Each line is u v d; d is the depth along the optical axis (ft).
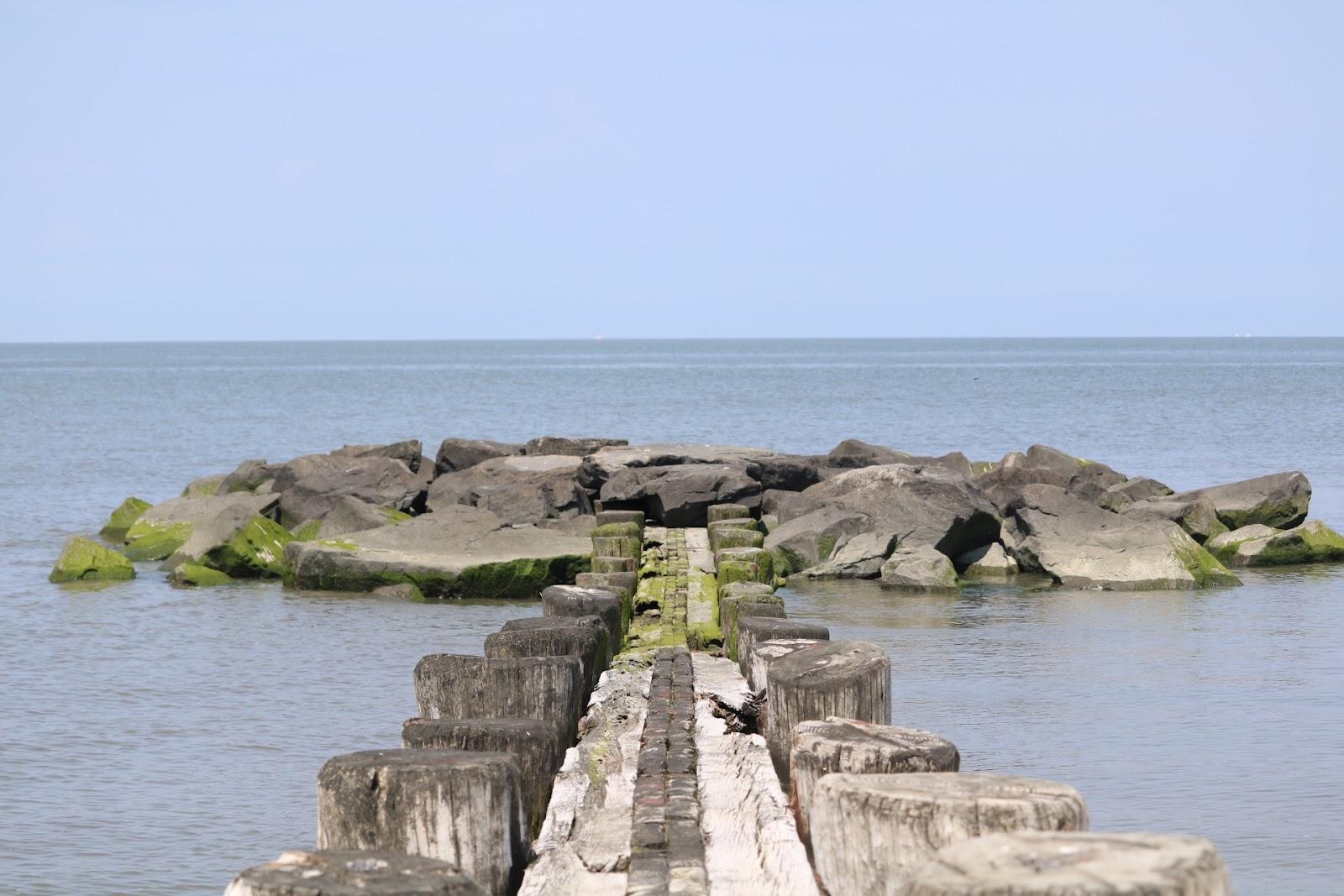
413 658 65.87
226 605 81.66
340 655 66.69
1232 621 75.00
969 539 94.43
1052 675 60.95
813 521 93.20
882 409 292.40
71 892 36.47
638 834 24.20
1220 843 38.81
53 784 45.42
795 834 23.58
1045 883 12.69
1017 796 17.90
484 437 234.38
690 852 23.26
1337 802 42.39
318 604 82.07
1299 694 57.31
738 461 101.50
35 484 158.61
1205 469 167.12
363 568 85.66
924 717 53.16
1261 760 47.09
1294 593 85.10
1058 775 45.34
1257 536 97.71
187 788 45.16
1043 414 273.33
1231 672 61.82
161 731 52.16
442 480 108.88
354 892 15.89
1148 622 74.74
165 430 246.88
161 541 103.04
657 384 432.66
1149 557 88.28
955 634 71.31
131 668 63.72
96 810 42.83
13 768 47.24
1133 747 48.85
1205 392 355.15
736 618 49.65
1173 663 63.57
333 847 21.59
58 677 61.77
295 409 311.68
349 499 98.58
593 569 64.90
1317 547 97.14
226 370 618.85
